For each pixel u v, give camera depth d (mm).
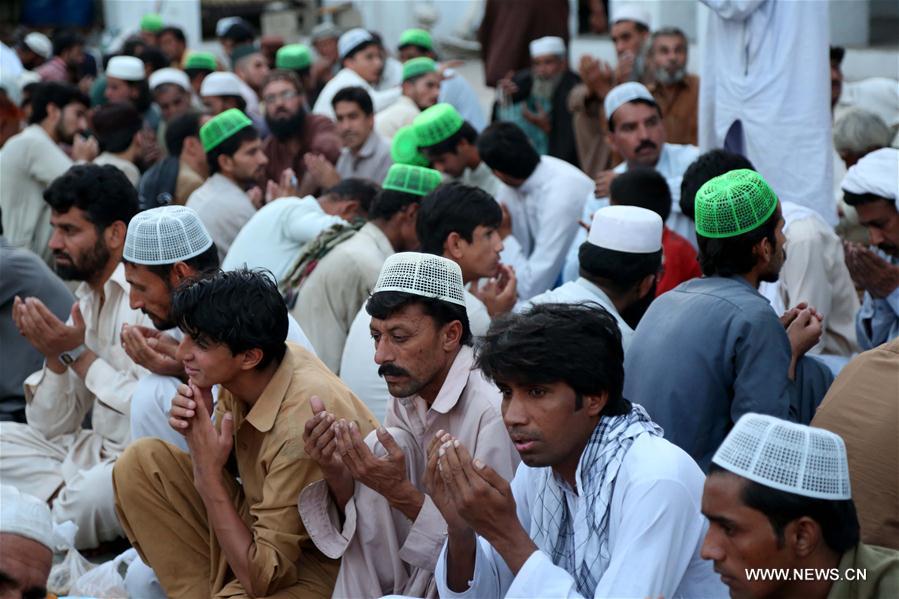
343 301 4668
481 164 6145
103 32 15594
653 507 2490
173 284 3725
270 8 14867
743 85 5484
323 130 7488
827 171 5418
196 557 3365
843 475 2219
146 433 3707
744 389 3154
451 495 2600
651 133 5453
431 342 3008
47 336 4160
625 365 3361
